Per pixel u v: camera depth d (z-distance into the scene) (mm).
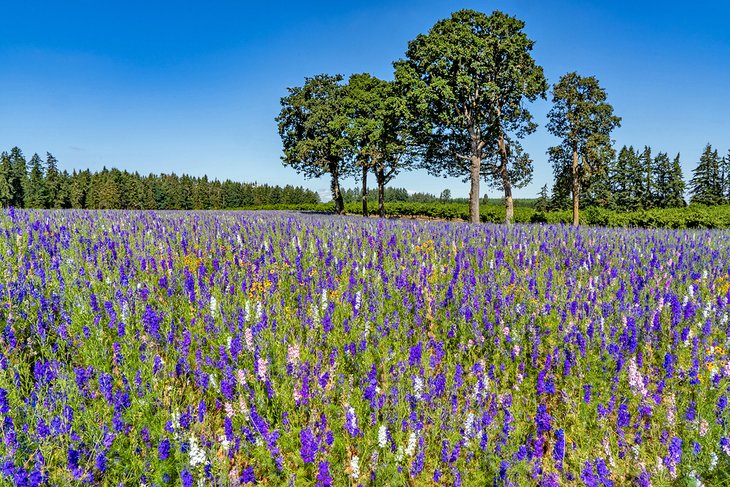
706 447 3611
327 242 11078
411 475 3441
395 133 37188
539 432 3898
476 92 31922
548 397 4566
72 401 3631
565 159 41875
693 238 13656
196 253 9148
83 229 10352
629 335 5246
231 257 8930
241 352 4590
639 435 3910
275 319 5312
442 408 4082
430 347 5430
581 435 3943
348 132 46875
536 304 6480
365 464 3572
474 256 10258
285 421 3768
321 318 5703
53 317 5051
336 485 3234
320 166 51250
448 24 31578
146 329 4945
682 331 5496
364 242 11414
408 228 15039
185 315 5609
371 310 6238
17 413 3379
